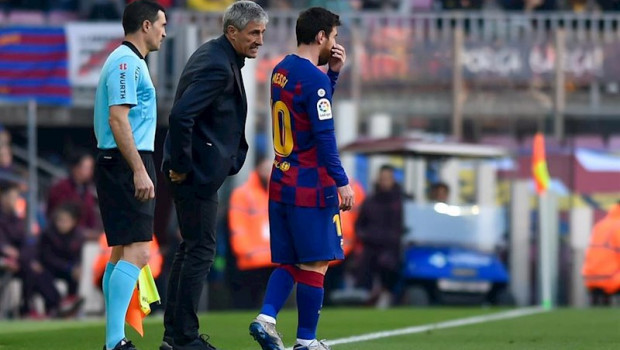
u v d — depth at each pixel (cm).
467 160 7444
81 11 8975
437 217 6988
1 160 7200
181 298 2916
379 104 8056
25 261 6469
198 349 2923
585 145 8281
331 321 4825
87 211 6706
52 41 7456
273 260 2866
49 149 7956
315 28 2834
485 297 6912
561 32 8150
